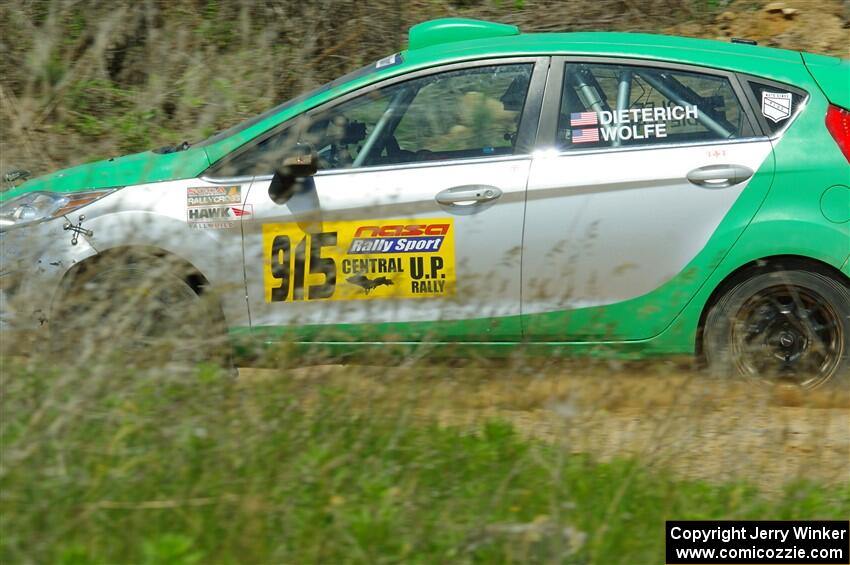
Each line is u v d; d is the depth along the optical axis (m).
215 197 15.20
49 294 13.06
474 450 11.33
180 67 22.97
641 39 15.73
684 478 11.49
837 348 14.97
